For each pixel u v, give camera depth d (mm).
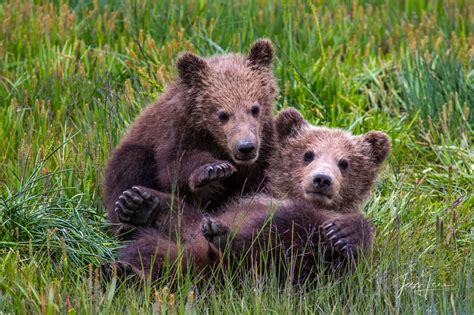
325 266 10617
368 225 10711
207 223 10289
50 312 9297
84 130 14070
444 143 14633
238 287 10398
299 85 15680
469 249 11664
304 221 10742
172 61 15805
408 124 15383
